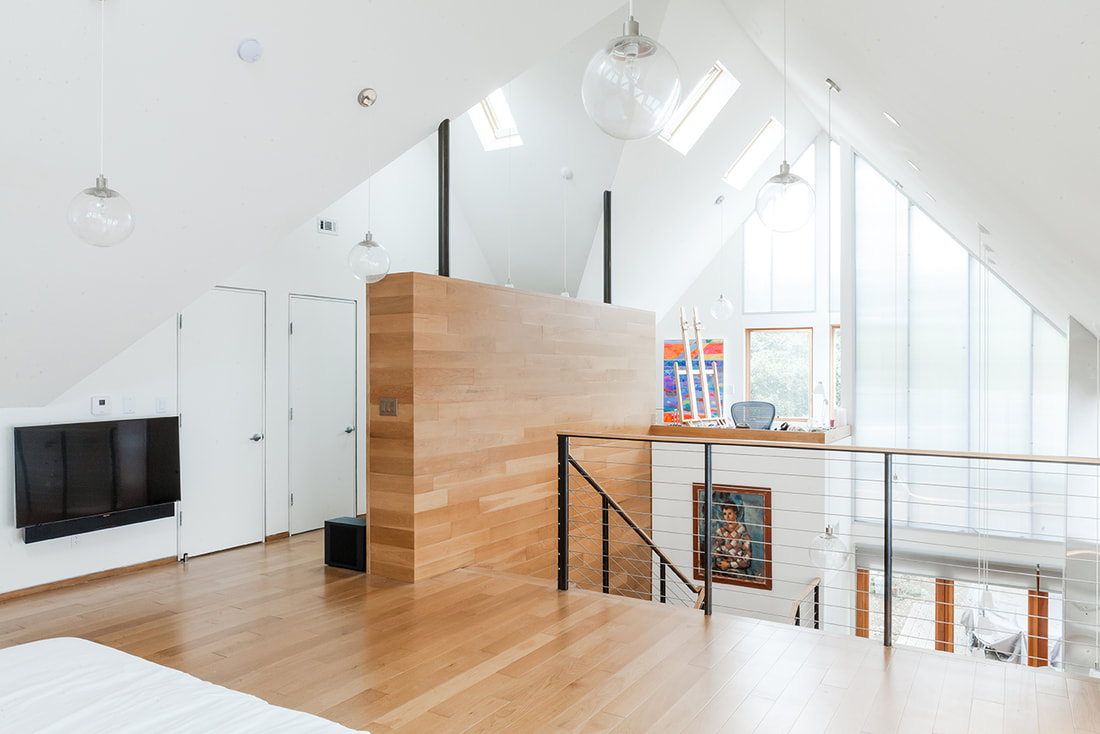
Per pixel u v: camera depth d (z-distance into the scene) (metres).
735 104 7.12
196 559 5.55
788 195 2.72
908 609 7.93
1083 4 1.81
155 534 5.37
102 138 3.37
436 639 3.72
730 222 9.45
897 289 8.11
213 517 5.77
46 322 4.17
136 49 3.13
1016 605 7.41
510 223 7.68
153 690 1.93
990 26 2.30
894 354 8.12
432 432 4.96
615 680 3.18
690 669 3.29
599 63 1.79
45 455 4.69
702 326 10.05
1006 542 7.48
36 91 3.04
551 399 6.25
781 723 2.78
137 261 4.13
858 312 8.29
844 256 8.29
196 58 3.32
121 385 5.19
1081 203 3.07
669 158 6.94
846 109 5.95
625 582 7.30
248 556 5.64
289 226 4.59
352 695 3.06
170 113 3.47
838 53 4.23
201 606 4.34
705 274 10.05
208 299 5.75
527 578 4.89
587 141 6.31
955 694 3.01
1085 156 2.58
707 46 6.02
